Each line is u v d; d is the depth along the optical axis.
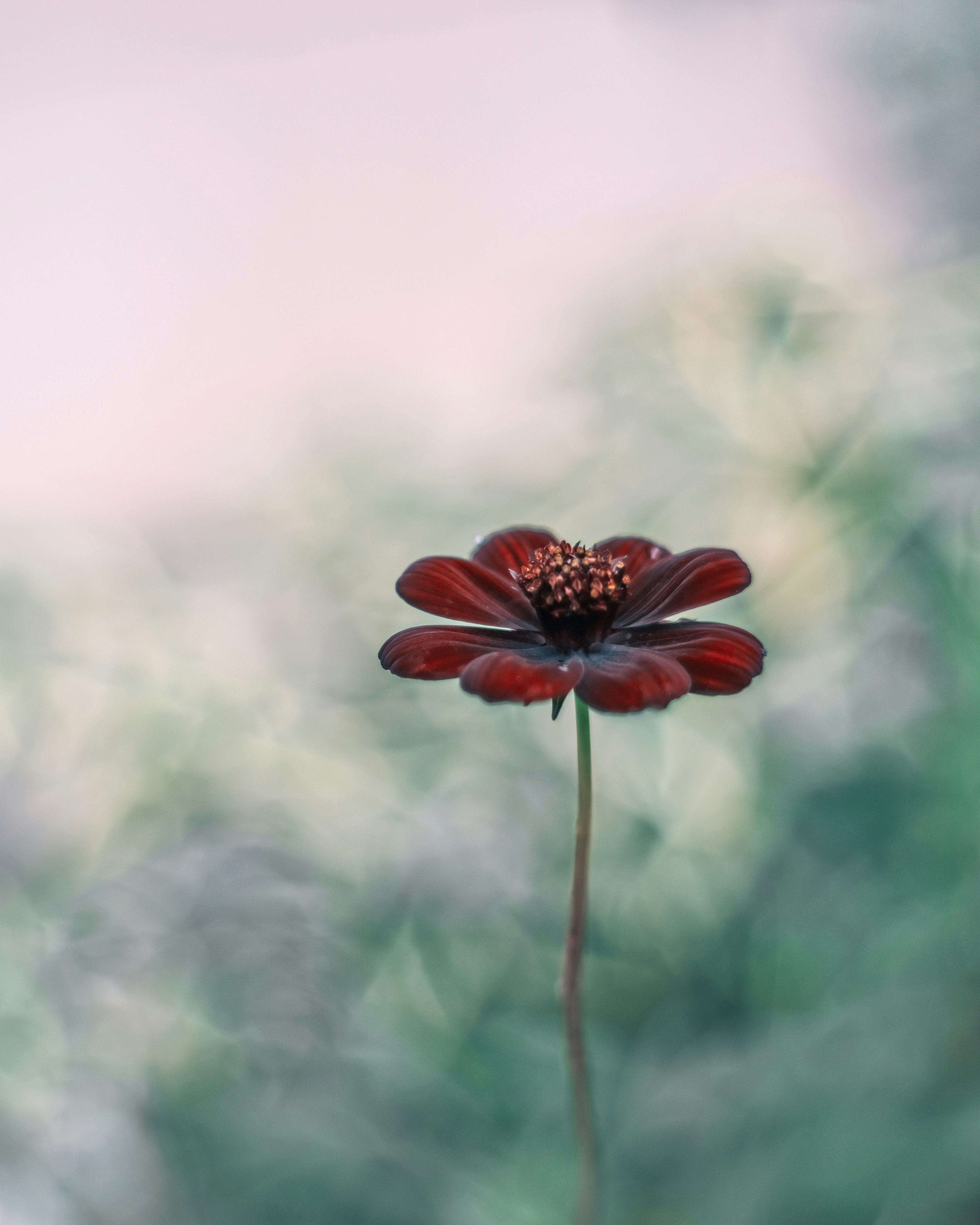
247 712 0.57
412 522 0.63
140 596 0.61
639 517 0.57
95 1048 0.50
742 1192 0.45
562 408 0.63
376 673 0.60
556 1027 0.49
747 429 0.55
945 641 0.50
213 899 0.53
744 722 0.54
